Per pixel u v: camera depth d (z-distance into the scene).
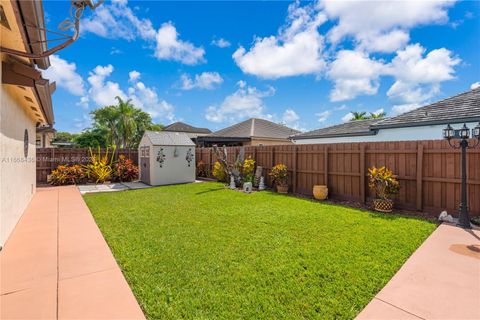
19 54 3.35
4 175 3.92
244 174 11.32
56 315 2.18
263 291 2.64
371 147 7.21
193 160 12.95
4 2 2.41
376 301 2.47
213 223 5.16
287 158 9.86
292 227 4.88
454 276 2.94
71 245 3.83
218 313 2.29
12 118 4.64
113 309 2.29
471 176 5.45
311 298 2.52
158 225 5.00
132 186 11.34
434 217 5.73
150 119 29.70
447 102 9.03
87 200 7.73
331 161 8.25
